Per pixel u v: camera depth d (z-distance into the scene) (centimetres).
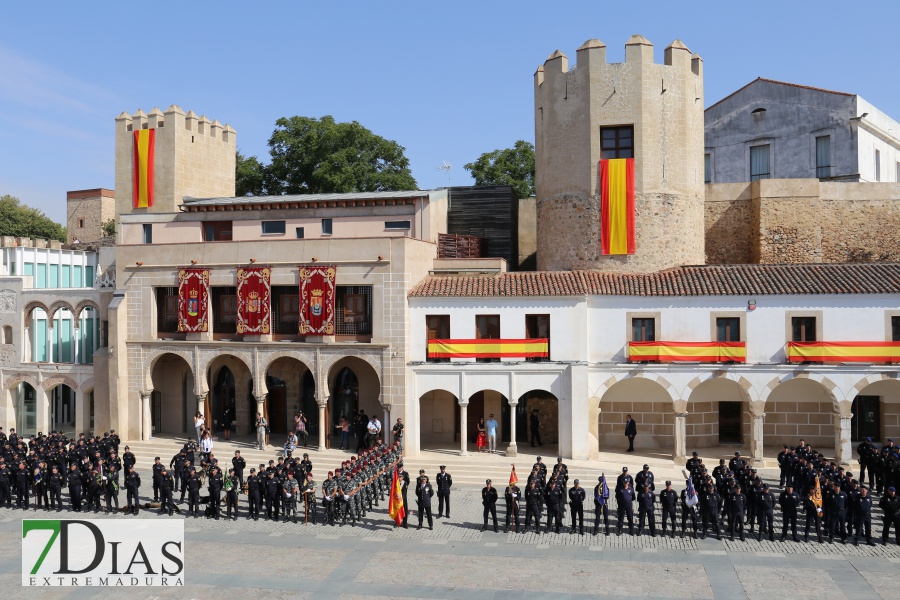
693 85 4575
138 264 4500
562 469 3112
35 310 5250
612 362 4022
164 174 5219
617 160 4409
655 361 3969
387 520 3144
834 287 3881
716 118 5725
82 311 5412
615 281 4150
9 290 5028
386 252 4112
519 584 2442
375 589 2416
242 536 2955
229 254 4356
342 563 2647
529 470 3831
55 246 5775
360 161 6681
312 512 3247
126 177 5331
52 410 5203
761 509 2850
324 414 4219
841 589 2372
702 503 2895
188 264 4419
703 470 3123
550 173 4625
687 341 3978
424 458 4044
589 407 4016
